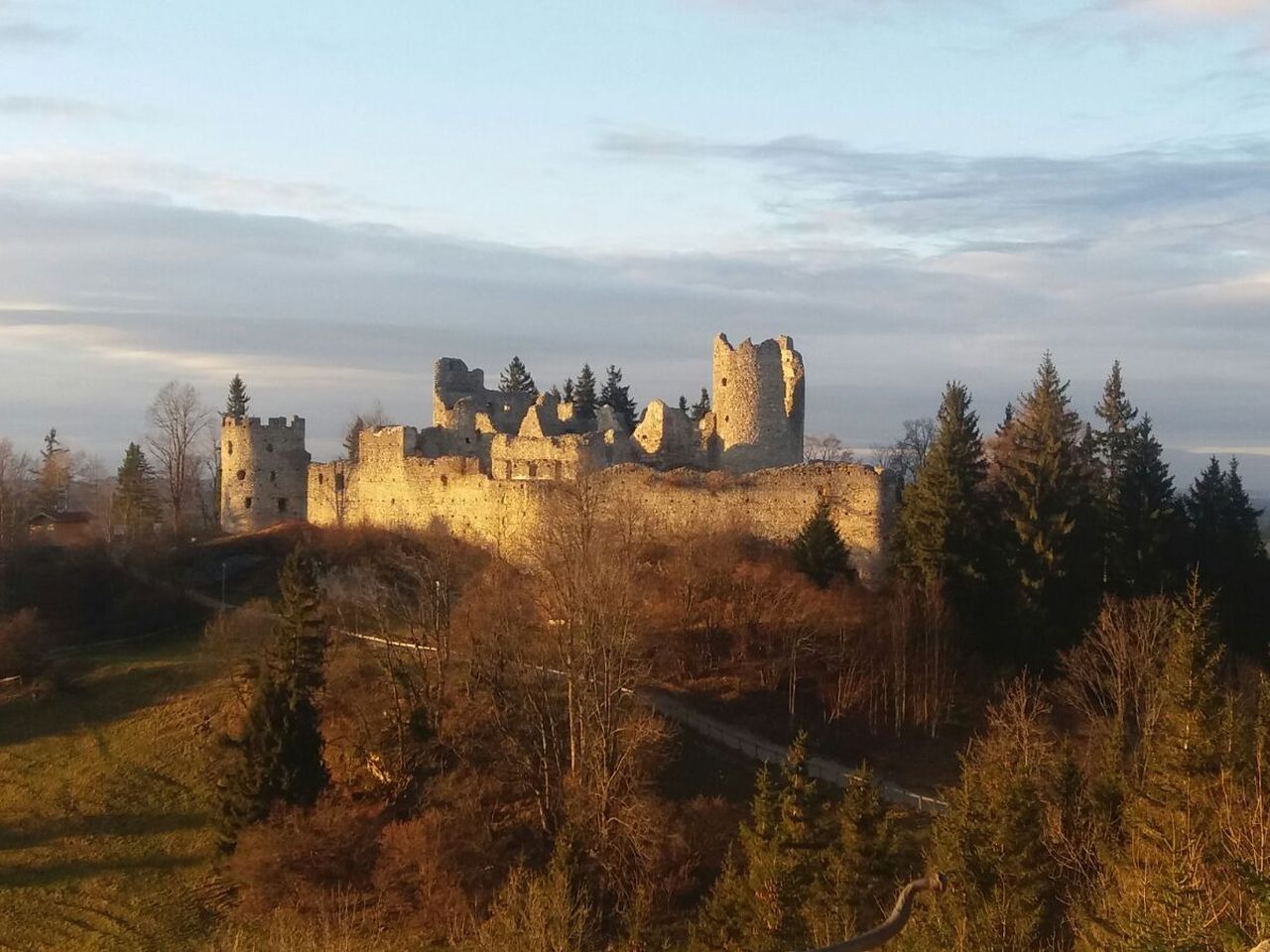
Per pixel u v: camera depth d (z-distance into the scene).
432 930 44.66
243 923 45.69
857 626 61.25
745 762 53.66
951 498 63.53
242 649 64.94
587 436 83.38
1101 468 77.00
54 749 59.00
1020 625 60.94
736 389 85.75
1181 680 37.50
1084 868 37.59
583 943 40.38
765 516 70.44
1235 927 20.64
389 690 57.78
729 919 38.97
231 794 50.62
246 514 96.50
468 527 81.06
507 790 52.81
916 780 52.97
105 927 45.53
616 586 54.09
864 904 36.91
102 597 80.06
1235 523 73.62
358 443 92.75
